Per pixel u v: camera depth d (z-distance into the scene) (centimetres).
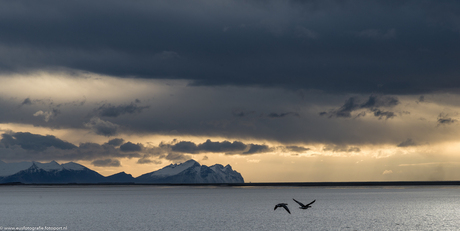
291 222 8994
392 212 10962
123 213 11269
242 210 11994
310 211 11406
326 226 8369
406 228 8069
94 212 11650
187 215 10581
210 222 9062
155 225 8644
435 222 8862
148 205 14300
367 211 11281
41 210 12469
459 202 14338
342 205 13475
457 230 7838
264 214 10700
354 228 8125
